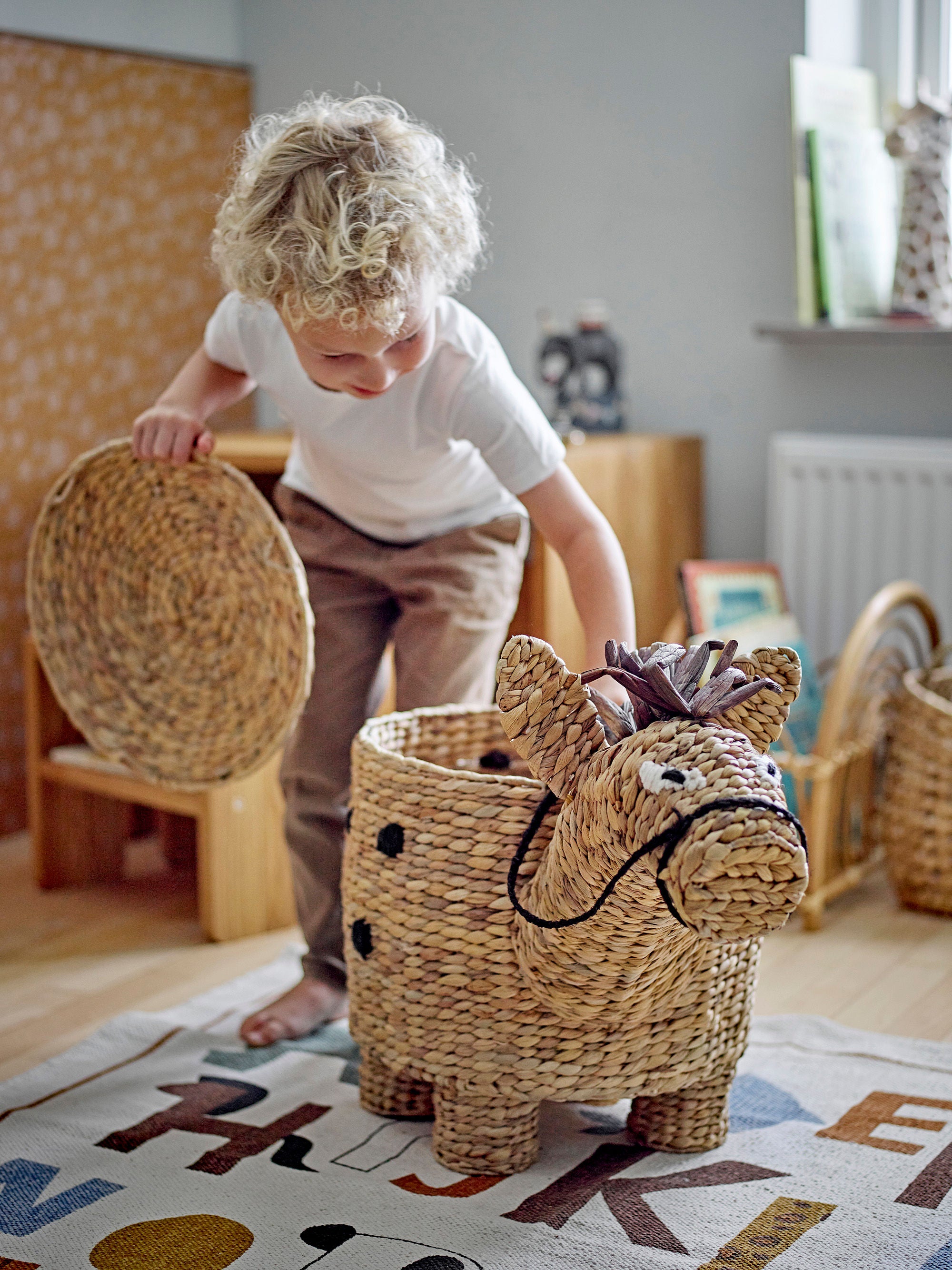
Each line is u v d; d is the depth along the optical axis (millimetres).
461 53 2531
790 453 2279
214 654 1447
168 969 1753
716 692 959
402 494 1476
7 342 2293
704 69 2316
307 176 1146
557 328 2523
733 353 2381
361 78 2625
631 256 2441
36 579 1475
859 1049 1443
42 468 2373
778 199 2289
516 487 1348
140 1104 1341
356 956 1261
